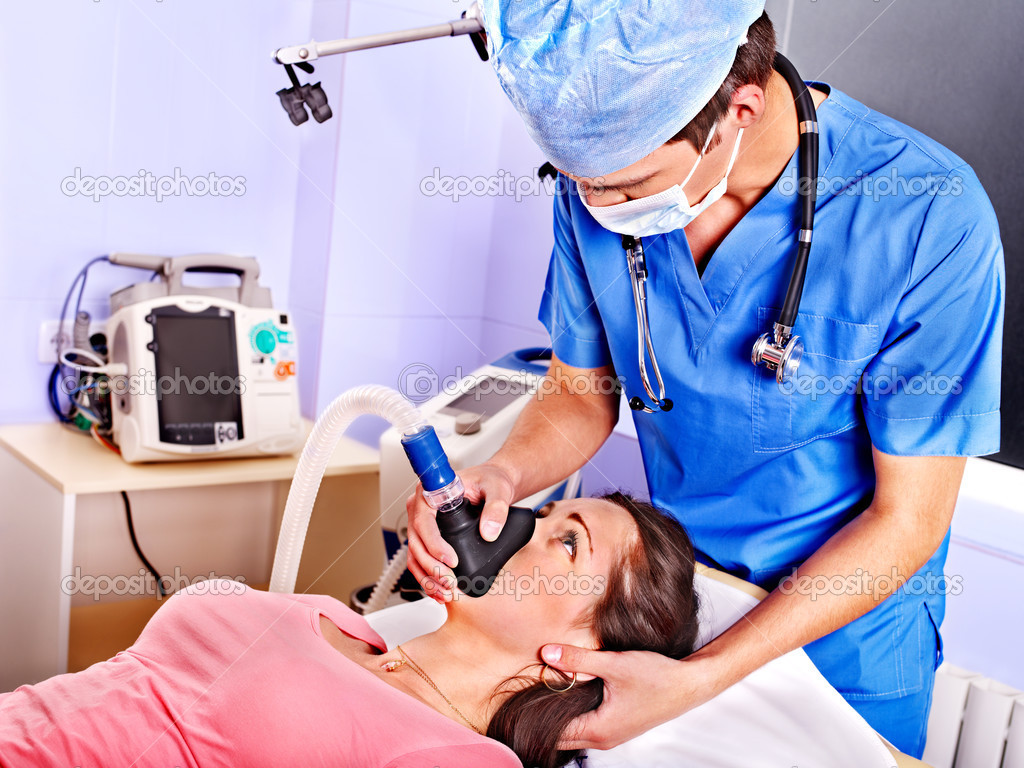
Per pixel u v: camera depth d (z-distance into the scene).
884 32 1.94
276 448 2.26
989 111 1.83
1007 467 1.92
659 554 1.28
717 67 0.99
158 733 1.12
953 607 1.76
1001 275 1.11
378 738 1.10
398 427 1.13
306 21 2.58
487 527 1.12
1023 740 1.63
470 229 2.79
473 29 1.55
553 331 1.59
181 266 2.24
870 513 1.18
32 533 2.08
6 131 2.21
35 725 1.11
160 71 2.39
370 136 2.54
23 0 2.17
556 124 1.04
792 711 1.23
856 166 1.20
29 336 2.32
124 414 2.12
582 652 1.19
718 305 1.30
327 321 2.60
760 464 1.34
